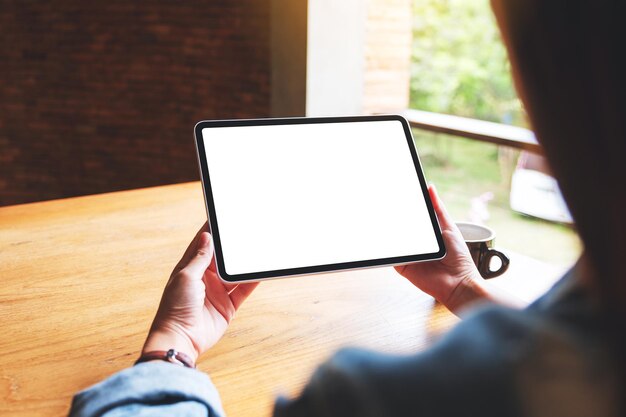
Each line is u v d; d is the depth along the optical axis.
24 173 4.81
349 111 3.71
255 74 3.83
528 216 4.27
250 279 0.83
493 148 5.25
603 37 0.30
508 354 0.35
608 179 0.31
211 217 0.85
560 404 0.33
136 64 4.35
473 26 8.39
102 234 1.32
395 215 0.92
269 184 0.89
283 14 3.54
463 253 0.92
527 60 0.34
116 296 1.05
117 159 4.59
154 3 4.18
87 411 0.61
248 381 0.83
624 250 0.31
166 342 0.74
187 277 0.79
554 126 0.33
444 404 0.35
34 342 0.90
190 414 0.61
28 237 1.29
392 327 0.98
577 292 0.36
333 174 0.92
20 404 0.76
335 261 0.87
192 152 4.34
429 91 8.66
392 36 3.83
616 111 0.30
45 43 4.51
